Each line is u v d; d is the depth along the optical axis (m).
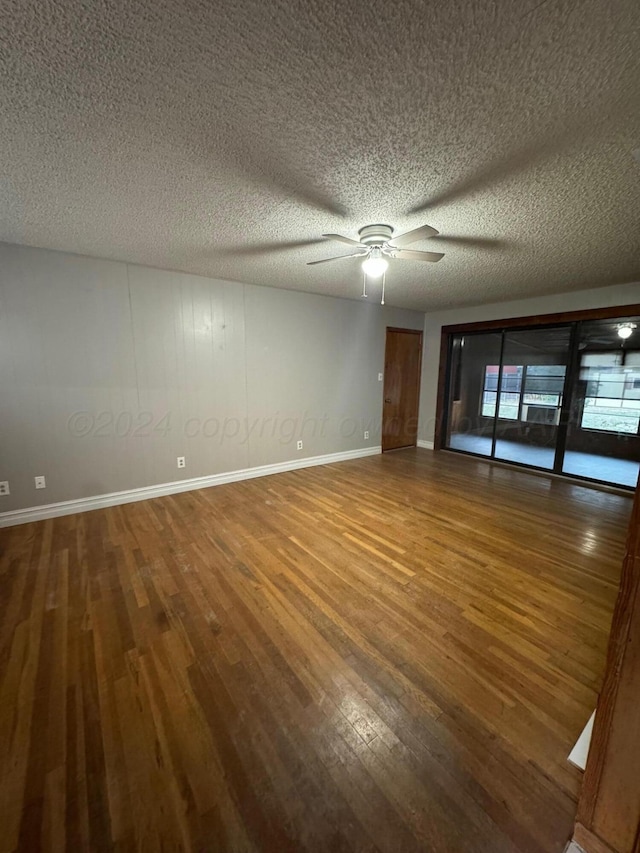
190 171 1.79
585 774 0.99
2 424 3.00
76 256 3.15
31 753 1.26
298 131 1.49
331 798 1.14
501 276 3.69
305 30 1.05
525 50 1.11
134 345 3.53
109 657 1.69
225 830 1.06
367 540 2.85
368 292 4.58
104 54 1.13
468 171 1.78
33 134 1.51
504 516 3.34
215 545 2.75
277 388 4.59
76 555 2.60
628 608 0.88
